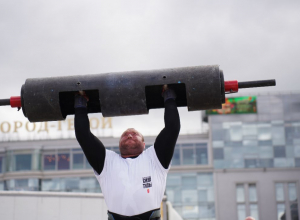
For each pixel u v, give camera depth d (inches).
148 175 156.5
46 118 154.2
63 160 1813.5
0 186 1798.7
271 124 1774.1
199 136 1795.0
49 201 622.2
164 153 157.1
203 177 1756.9
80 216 624.4
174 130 154.4
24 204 616.1
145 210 153.3
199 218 1724.9
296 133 1760.6
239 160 1759.4
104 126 1836.9
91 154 156.6
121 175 156.6
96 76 152.3
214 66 151.5
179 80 149.3
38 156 1814.7
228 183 1740.9
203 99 149.6
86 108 156.5
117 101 149.9
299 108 1777.8
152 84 150.0
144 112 152.0
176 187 1755.7
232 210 1717.5
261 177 1734.7
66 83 151.6
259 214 1711.4
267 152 1754.4
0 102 154.9
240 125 1781.5
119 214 153.6
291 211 1702.8
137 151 163.0
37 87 151.4
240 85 154.3
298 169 1728.6
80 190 1784.0
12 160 1814.7
